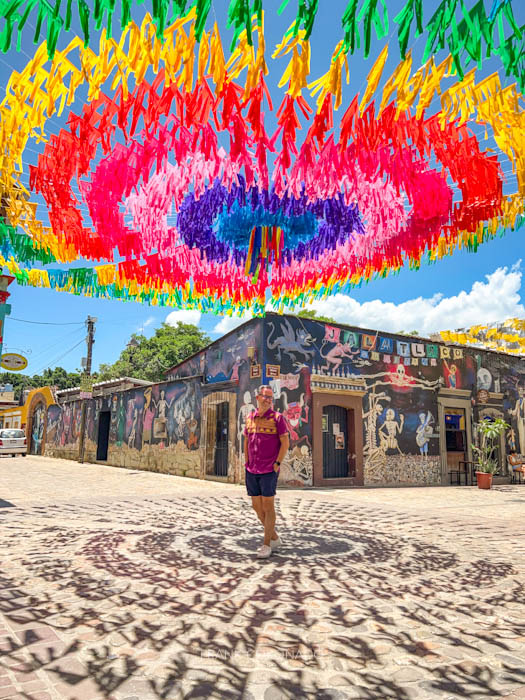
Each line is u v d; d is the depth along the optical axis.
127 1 1.66
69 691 2.24
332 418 14.38
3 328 7.54
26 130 2.55
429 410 16.16
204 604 3.48
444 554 5.28
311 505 9.38
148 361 37.03
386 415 15.16
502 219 3.52
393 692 2.29
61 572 4.25
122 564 4.54
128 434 20.38
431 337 17.09
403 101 2.40
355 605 3.52
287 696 2.24
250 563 4.66
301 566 4.59
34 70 2.35
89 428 24.34
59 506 8.42
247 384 13.73
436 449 16.06
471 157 3.13
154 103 2.51
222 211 4.18
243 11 1.68
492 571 4.57
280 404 13.19
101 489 11.58
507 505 10.15
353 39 1.84
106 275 5.03
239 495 10.59
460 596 3.79
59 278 4.96
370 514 8.35
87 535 5.88
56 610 3.31
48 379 66.81
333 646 2.81
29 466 20.19
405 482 15.14
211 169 3.41
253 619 3.21
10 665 2.49
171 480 14.52
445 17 1.82
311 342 14.08
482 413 17.55
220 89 2.15
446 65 2.22
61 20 1.72
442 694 2.28
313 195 3.71
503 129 2.78
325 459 14.03
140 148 3.13
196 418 15.84
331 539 5.94
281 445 5.07
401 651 2.76
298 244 4.77
